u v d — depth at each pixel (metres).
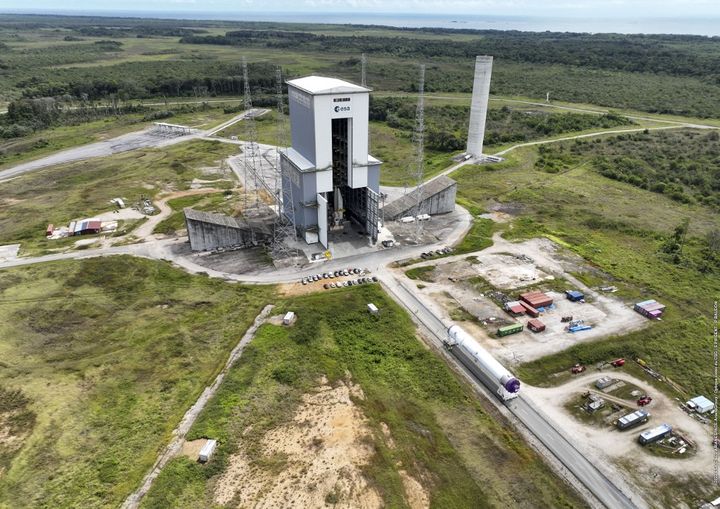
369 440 45.03
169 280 73.12
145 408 48.91
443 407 49.41
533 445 45.16
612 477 42.03
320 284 71.88
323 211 79.31
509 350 57.47
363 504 39.06
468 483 41.22
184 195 107.19
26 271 74.56
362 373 53.94
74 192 108.38
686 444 45.50
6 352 57.00
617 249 83.31
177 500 39.16
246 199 101.25
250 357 55.78
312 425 46.69
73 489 40.25
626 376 54.31
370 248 82.88
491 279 73.19
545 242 85.44
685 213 98.88
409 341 59.25
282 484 40.66
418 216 87.19
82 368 54.44
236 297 68.75
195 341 59.31
